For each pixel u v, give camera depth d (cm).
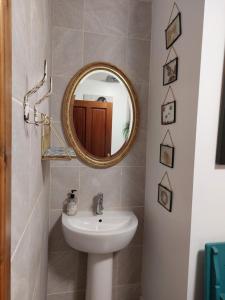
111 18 163
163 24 148
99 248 136
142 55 170
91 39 160
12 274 50
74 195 160
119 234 136
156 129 157
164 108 144
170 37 136
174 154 131
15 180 51
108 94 165
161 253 145
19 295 58
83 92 161
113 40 164
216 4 105
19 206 56
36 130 85
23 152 60
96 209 166
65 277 168
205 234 113
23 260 62
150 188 167
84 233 133
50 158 104
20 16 53
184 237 117
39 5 87
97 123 165
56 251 165
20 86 54
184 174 119
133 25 167
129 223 154
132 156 174
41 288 119
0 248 38
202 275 114
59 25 154
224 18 106
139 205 178
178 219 125
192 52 113
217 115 110
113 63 165
